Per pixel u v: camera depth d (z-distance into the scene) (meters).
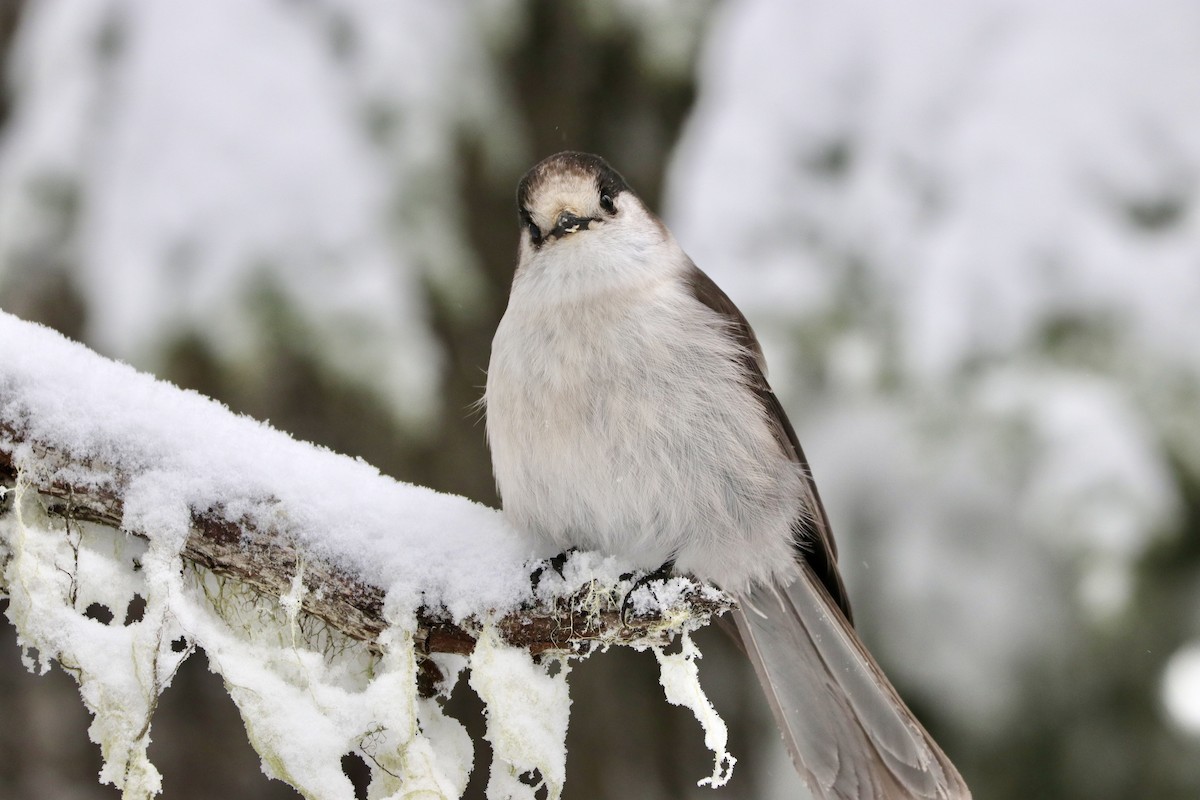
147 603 4.41
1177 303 7.77
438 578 4.81
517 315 5.68
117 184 7.99
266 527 4.57
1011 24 8.45
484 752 8.66
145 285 7.81
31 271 7.99
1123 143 8.06
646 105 10.78
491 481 9.62
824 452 8.52
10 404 4.31
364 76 8.56
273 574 4.63
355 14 8.66
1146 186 8.03
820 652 5.83
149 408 4.51
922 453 8.19
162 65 8.18
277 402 8.70
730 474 5.56
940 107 8.38
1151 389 7.74
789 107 8.57
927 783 5.59
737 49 8.91
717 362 5.62
